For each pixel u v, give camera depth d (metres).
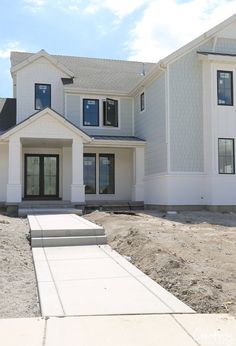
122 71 25.36
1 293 5.87
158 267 6.88
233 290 5.57
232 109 18.41
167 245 8.38
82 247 9.56
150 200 20.11
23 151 21.30
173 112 18.16
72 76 22.77
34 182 21.41
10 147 18.17
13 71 22.06
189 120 18.33
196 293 5.41
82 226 10.85
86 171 22.03
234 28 19.16
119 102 22.94
